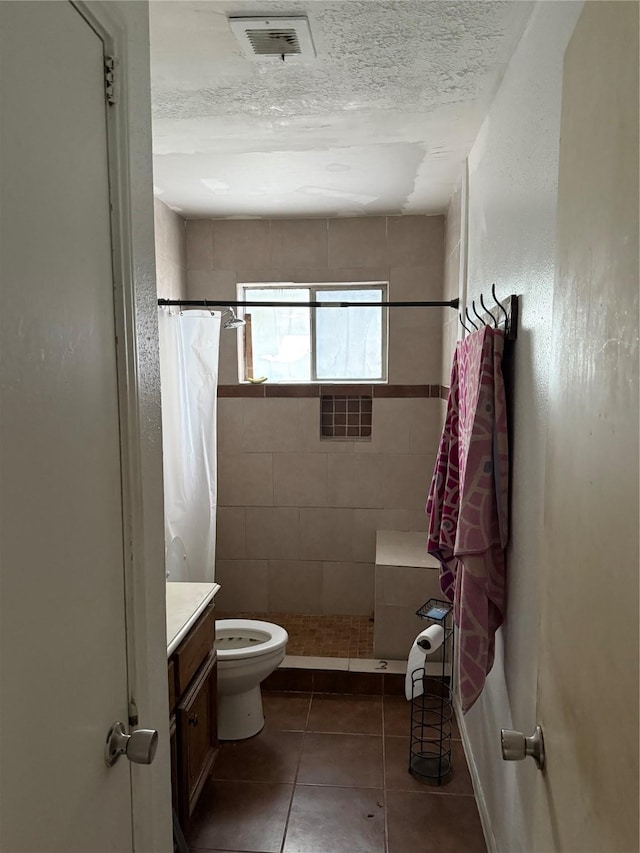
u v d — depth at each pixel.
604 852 0.68
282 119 2.11
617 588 0.65
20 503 0.72
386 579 3.04
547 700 0.96
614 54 0.68
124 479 1.04
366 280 3.49
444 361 3.31
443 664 2.87
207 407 2.95
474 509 1.68
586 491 0.76
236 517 3.68
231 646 2.72
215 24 1.50
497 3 1.42
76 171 0.87
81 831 0.89
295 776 2.35
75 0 0.85
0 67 0.68
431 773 2.32
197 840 2.02
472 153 2.41
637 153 0.61
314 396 3.57
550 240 1.29
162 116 2.08
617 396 0.66
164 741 1.26
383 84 1.84
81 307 0.88
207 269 3.55
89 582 0.91
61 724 0.83
